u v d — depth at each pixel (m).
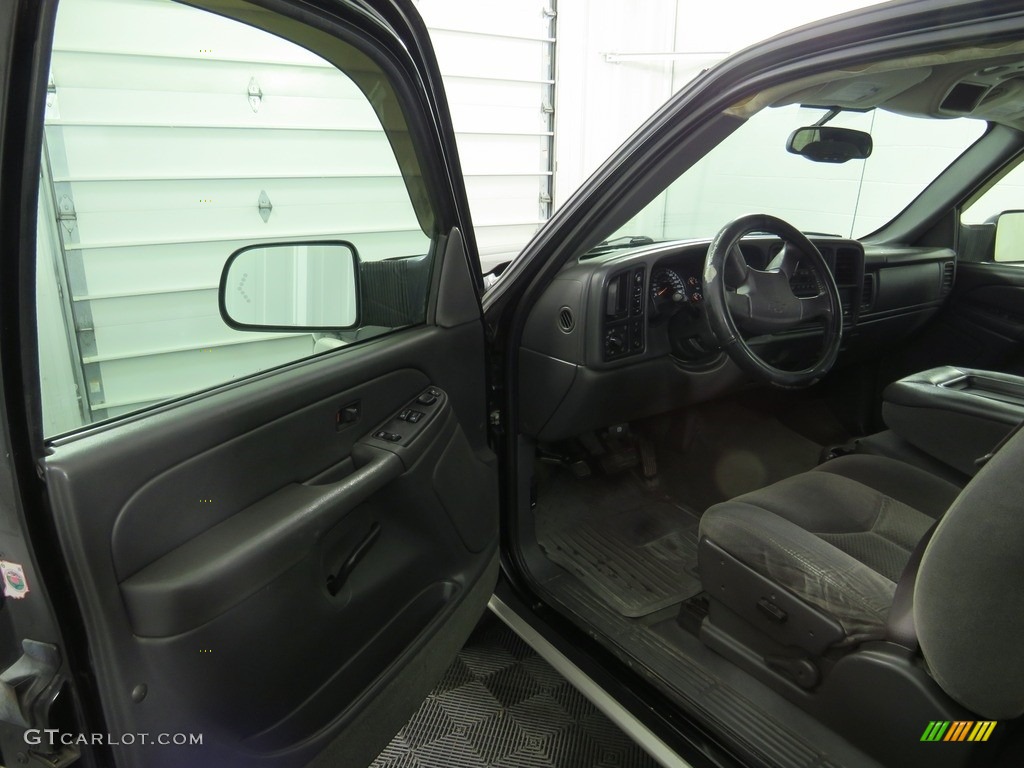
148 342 4.12
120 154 3.94
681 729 1.22
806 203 5.06
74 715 0.71
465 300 1.38
